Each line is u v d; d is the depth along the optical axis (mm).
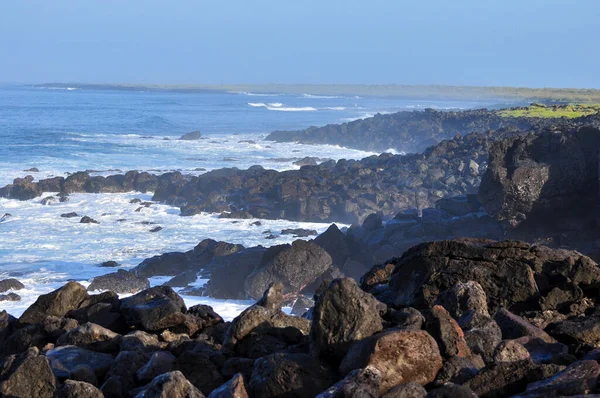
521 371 8297
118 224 52656
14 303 32531
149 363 9945
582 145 38375
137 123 147875
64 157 89375
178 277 37969
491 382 8273
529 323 10844
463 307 11281
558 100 198500
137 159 90188
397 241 42000
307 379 8695
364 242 43062
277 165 87688
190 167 84375
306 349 9984
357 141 114625
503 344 9492
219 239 48625
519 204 37812
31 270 39219
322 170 71750
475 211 44156
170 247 46000
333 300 9086
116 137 116938
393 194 59281
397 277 12930
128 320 12734
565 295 11914
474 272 12156
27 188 62719
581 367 8156
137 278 36344
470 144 75438
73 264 41000
